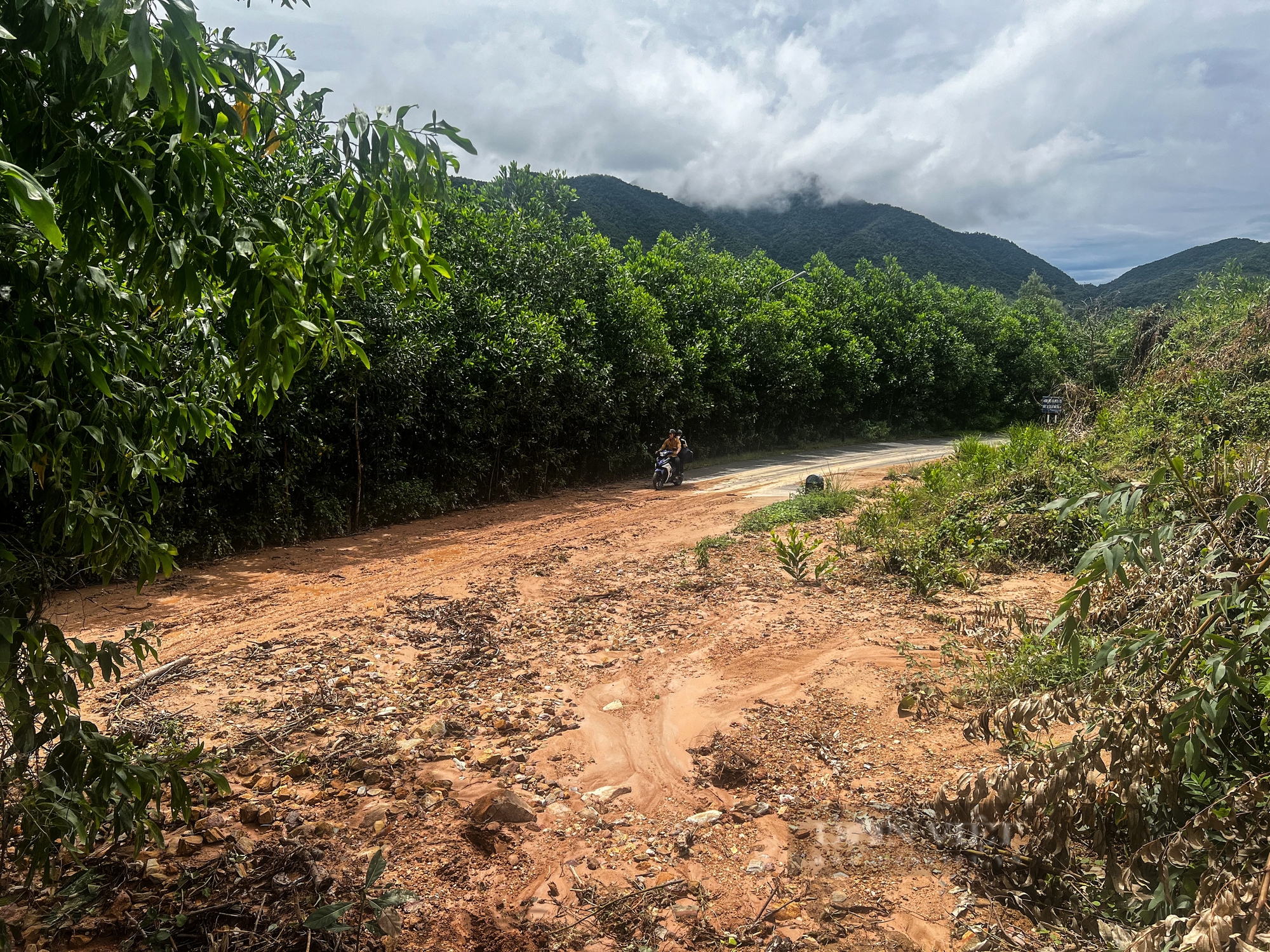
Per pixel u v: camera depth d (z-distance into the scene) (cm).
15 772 221
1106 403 1586
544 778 399
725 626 656
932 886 300
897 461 2462
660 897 299
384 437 1216
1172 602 343
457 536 1130
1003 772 308
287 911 282
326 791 379
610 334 1950
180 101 170
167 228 200
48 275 200
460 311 1429
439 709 487
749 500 1533
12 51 174
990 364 4144
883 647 592
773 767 408
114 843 306
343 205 235
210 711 473
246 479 955
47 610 677
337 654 588
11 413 200
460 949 270
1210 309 2053
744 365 2508
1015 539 880
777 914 287
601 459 1934
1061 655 469
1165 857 247
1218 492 357
